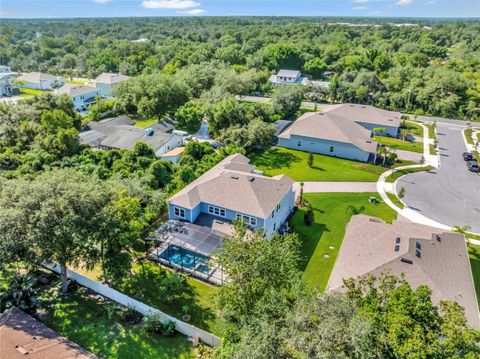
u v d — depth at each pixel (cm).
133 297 2630
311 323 1476
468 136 6444
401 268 2302
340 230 3525
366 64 11119
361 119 6638
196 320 2422
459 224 3650
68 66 13912
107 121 6694
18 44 16538
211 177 3688
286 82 11056
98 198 2481
